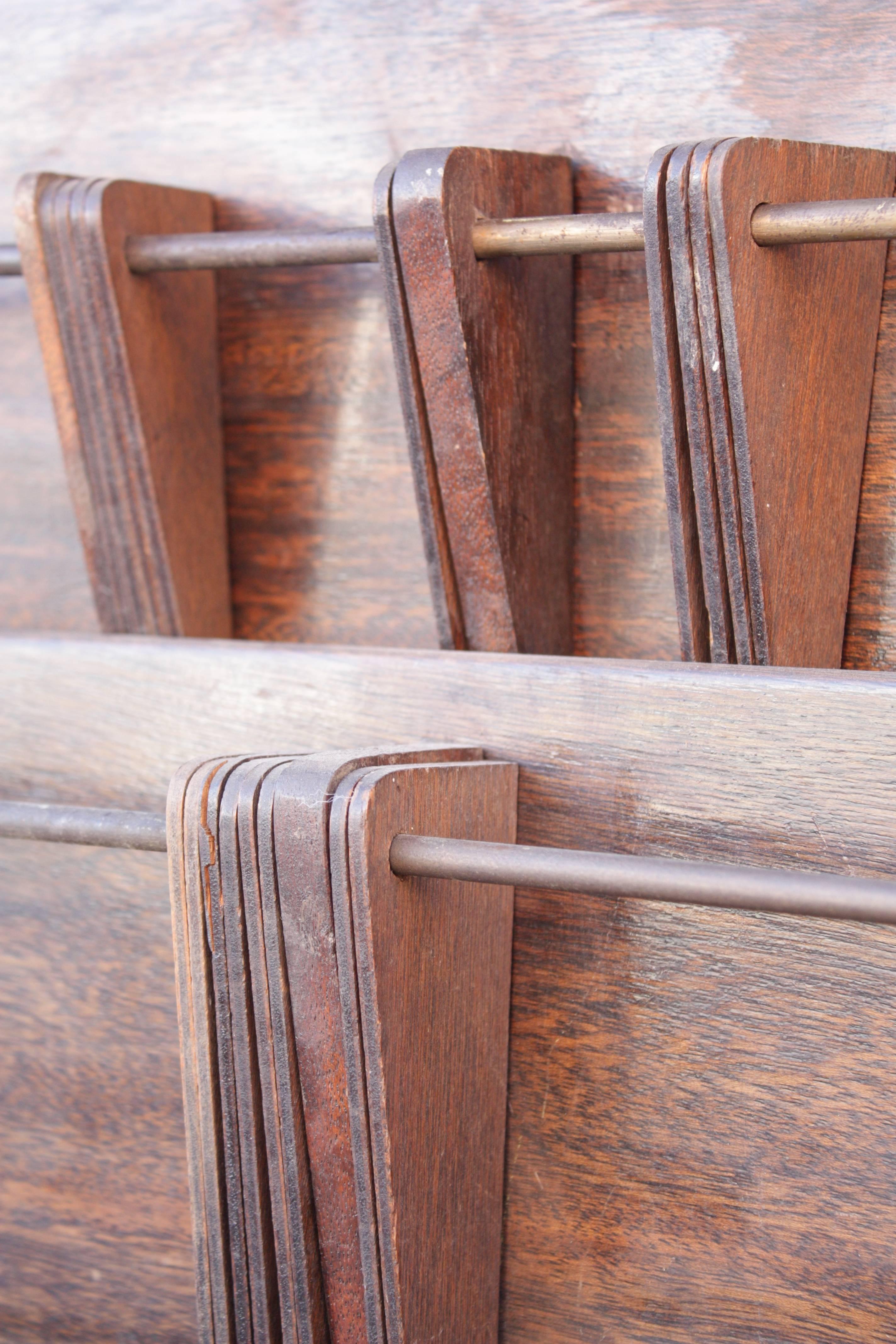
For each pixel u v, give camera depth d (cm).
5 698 83
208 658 80
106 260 80
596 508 80
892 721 71
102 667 81
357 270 82
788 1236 74
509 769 75
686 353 72
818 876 66
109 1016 82
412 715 77
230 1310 72
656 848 74
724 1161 74
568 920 76
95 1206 83
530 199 77
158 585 83
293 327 84
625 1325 76
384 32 81
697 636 74
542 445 79
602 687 74
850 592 77
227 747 80
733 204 70
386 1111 69
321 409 84
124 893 82
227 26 83
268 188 83
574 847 75
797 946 73
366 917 68
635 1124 75
